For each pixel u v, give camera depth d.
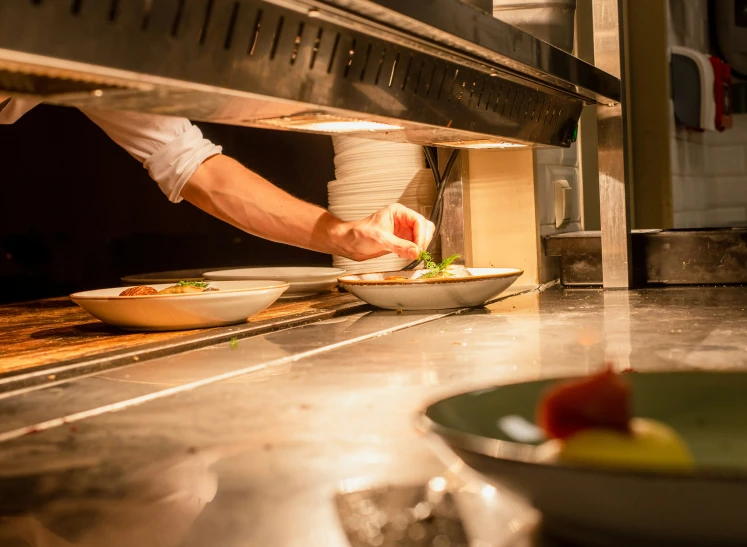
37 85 0.78
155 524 0.54
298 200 1.91
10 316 1.75
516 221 2.22
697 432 0.60
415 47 1.09
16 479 0.65
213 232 3.42
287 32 0.90
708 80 3.43
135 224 3.53
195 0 0.78
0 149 3.39
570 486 0.44
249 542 0.51
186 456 0.70
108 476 0.65
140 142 1.87
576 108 1.85
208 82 0.82
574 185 2.72
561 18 1.88
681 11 3.63
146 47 0.75
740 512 0.41
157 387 1.00
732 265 2.00
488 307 1.75
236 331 1.40
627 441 0.47
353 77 1.02
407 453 0.68
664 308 1.61
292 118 1.07
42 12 0.66
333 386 0.96
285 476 0.63
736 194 4.18
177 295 1.37
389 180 2.22
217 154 1.94
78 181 3.54
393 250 1.74
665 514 0.42
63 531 0.53
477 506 0.56
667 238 2.04
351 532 0.52
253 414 0.84
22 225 3.48
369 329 1.45
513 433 0.59
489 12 1.27
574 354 1.13
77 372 1.09
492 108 1.42
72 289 3.55
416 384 0.96
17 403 0.93
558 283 2.29
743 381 0.64
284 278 1.96
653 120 3.26
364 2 0.85
